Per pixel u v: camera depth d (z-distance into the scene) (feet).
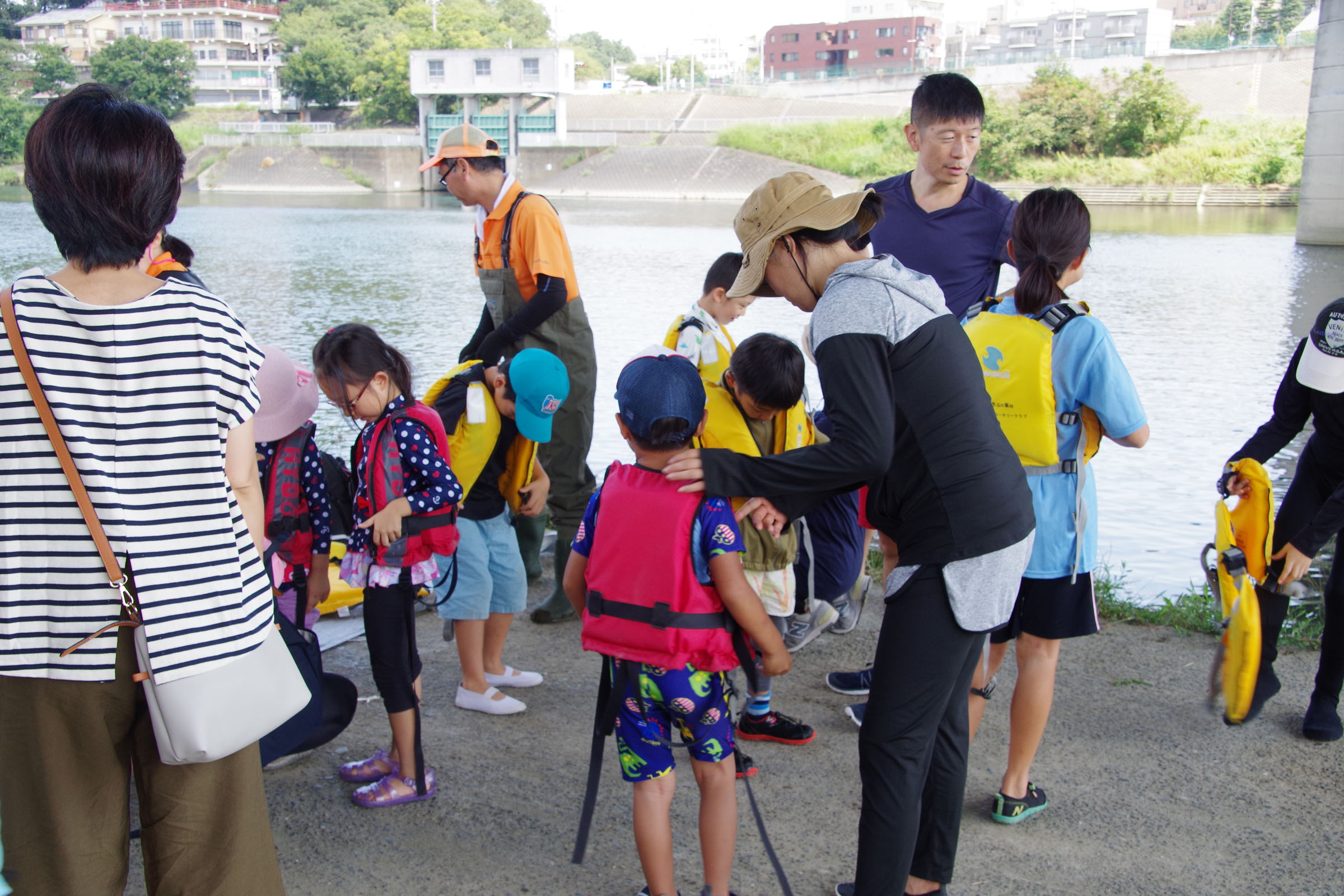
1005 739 12.18
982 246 12.62
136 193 6.23
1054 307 9.76
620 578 8.29
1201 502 28.58
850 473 7.35
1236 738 12.19
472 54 241.55
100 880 6.63
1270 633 12.21
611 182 223.71
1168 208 166.09
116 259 6.34
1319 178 103.76
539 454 15.53
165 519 6.32
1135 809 10.71
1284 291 72.84
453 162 14.61
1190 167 176.65
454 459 11.82
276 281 78.54
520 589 13.03
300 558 10.68
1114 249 101.60
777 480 7.59
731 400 11.24
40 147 6.13
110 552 6.16
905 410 7.52
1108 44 347.97
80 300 6.23
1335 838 10.19
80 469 6.14
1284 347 52.42
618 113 268.41
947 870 8.79
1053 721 12.60
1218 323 59.93
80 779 6.49
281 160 246.27
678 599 8.09
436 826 10.30
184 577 6.36
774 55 375.25
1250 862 9.80
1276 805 10.78
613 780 11.23
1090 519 9.87
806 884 9.45
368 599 10.37
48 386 6.10
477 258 15.60
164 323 6.30
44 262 81.97
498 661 13.33
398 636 10.39
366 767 11.01
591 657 14.53
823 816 10.55
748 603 8.17
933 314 7.58
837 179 210.79
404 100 295.69
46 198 6.18
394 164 244.01
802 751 11.86
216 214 160.15
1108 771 11.46
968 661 8.32
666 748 8.55
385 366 10.25
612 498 8.38
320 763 11.45
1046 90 193.06
